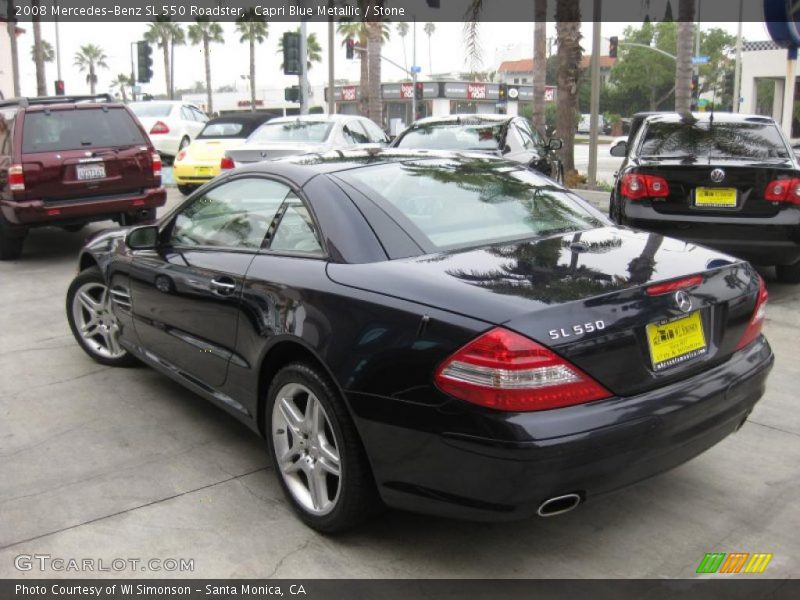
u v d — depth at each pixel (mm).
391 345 2850
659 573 3010
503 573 3025
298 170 3762
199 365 4125
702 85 73438
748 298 3270
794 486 3674
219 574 3043
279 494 3684
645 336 2840
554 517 3428
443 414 2695
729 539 3236
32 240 10969
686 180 6578
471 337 2656
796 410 4590
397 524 3391
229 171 4234
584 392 2668
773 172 6426
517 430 2562
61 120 9000
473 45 12609
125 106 9477
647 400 2787
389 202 3475
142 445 4242
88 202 8984
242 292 3629
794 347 5738
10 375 5398
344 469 3078
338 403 3066
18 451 4180
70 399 4930
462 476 2695
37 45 35625
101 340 5641
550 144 11859
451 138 10562
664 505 3518
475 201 3691
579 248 3316
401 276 3014
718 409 3020
